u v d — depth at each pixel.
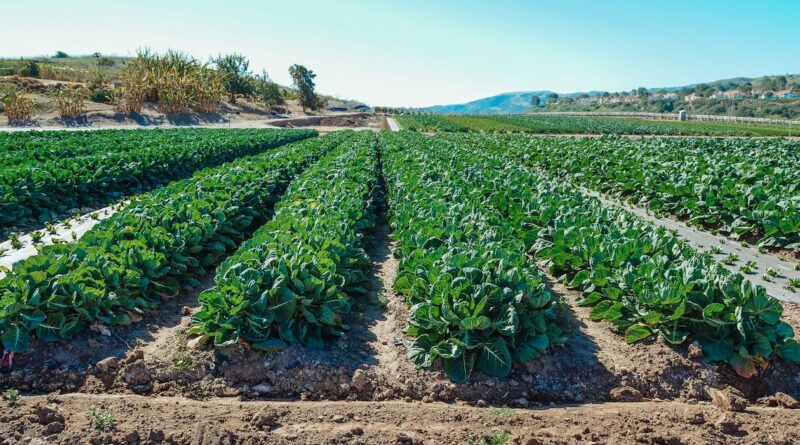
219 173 17.05
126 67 69.25
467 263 8.51
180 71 73.50
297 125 86.44
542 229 12.51
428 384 7.08
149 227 10.55
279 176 19.58
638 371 7.34
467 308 7.38
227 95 91.50
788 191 16.25
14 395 6.37
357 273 10.33
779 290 10.89
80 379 6.96
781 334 7.43
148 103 69.50
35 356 7.12
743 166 20.86
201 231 11.17
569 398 7.04
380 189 20.52
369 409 6.46
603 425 6.11
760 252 13.37
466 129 71.50
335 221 11.35
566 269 10.99
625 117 126.25
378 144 39.00
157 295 9.29
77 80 78.25
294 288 8.02
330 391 7.04
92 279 8.00
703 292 7.67
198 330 7.63
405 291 9.40
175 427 5.88
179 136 35.31
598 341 8.21
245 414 6.25
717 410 6.54
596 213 13.00
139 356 7.25
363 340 8.29
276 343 7.42
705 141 39.62
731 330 7.50
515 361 7.37
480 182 18.92
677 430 6.03
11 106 54.50
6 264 11.67
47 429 5.67
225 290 7.63
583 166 25.73
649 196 19.05
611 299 9.05
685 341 7.66
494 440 5.73
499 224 12.51
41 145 25.16
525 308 7.95
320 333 7.84
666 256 9.61
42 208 15.12
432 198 14.63
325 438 5.74
